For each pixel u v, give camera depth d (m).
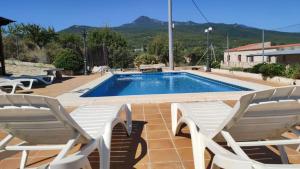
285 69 11.05
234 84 10.29
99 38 33.12
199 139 2.90
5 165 3.24
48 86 11.28
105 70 20.02
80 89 9.61
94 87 10.30
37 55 26.42
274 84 9.99
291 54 28.86
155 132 4.44
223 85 11.46
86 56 19.25
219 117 3.58
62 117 2.48
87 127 3.34
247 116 2.61
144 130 4.57
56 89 10.23
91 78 14.55
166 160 3.31
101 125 3.39
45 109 2.44
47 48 28.59
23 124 2.65
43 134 2.79
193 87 13.05
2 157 2.68
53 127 2.66
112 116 3.72
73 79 14.26
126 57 25.67
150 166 3.16
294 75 10.17
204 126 3.22
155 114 5.68
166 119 5.24
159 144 3.87
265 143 2.50
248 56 35.44
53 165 1.85
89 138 2.79
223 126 2.70
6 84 9.50
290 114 2.66
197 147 2.92
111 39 33.78
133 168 3.12
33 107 2.45
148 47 32.97
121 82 15.51
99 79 13.45
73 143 2.58
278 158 3.22
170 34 19.44
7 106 2.49
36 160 3.40
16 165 3.24
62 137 2.83
